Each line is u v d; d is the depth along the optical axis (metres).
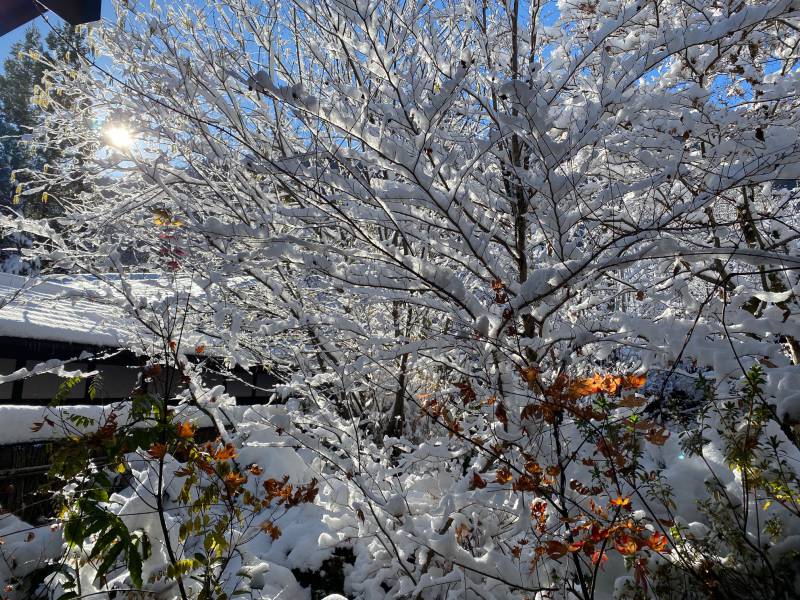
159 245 4.35
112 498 3.96
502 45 4.50
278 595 3.93
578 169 3.86
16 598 3.13
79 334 6.98
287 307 4.41
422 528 3.96
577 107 3.54
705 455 3.96
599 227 3.79
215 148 3.64
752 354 3.05
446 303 3.93
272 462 5.71
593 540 2.50
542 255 4.52
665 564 3.00
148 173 3.56
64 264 4.07
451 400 4.91
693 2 3.61
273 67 3.71
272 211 3.55
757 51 4.22
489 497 3.73
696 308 3.52
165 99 3.61
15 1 1.37
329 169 3.04
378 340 3.87
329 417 4.26
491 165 4.24
